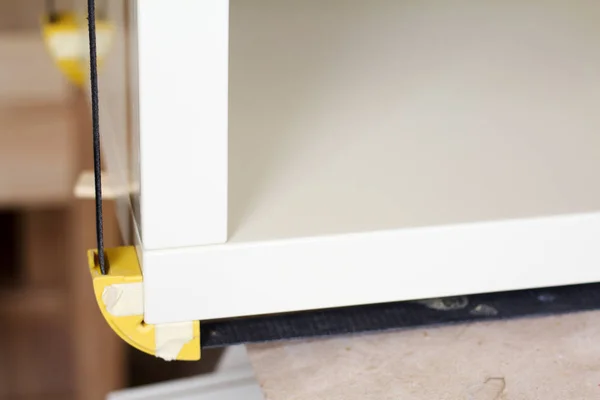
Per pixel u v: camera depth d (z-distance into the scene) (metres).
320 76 0.64
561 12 0.80
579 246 0.49
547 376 0.48
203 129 0.42
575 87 0.64
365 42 0.72
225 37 0.41
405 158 0.53
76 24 0.74
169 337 0.46
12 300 1.38
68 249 1.36
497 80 0.65
